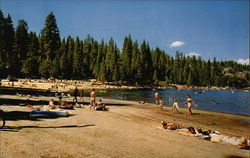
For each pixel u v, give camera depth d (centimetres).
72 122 1284
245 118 2159
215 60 18838
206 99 5300
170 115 1984
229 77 18325
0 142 805
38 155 716
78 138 950
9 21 7050
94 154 769
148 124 1412
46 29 7712
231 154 884
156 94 3172
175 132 1212
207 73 15650
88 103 2658
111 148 852
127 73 10281
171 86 12400
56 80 8019
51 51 7838
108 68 9581
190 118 1895
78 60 9656
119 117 1611
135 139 1012
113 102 3095
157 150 873
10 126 1068
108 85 8869
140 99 4184
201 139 1102
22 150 746
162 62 13550
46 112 1414
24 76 8062
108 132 1105
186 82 14100
